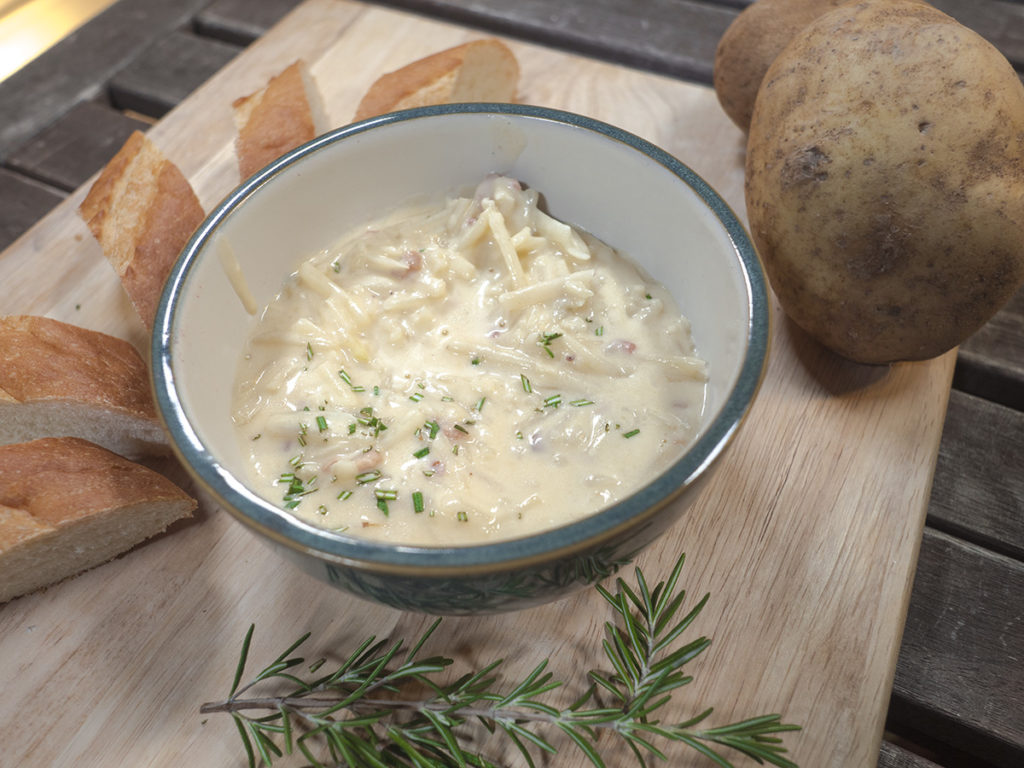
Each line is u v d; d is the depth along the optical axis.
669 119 0.40
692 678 0.22
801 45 0.29
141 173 0.33
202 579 0.27
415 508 0.25
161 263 0.32
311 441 0.26
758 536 0.27
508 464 0.26
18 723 0.24
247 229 0.27
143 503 0.26
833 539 0.27
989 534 0.30
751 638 0.25
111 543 0.27
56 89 0.47
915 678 0.27
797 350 0.31
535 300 0.29
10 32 0.52
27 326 0.29
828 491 0.28
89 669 0.25
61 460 0.27
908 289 0.27
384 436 0.26
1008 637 0.27
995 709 0.26
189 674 0.25
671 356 0.27
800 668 0.24
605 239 0.31
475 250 0.31
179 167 0.39
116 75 0.48
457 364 0.28
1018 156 0.26
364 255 0.30
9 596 0.26
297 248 0.30
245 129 0.36
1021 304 0.35
